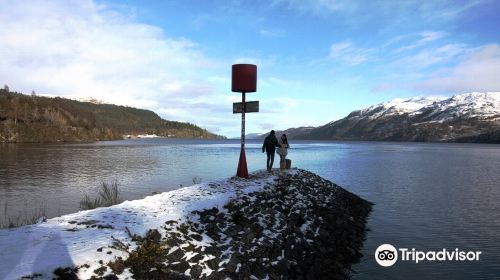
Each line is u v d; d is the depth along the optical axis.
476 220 19.28
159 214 10.55
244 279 8.60
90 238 8.02
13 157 64.88
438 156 91.50
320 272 11.12
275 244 11.12
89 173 39.16
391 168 52.16
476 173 46.75
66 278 6.36
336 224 16.25
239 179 18.23
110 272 6.87
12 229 8.53
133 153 80.00
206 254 8.82
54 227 8.76
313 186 21.02
